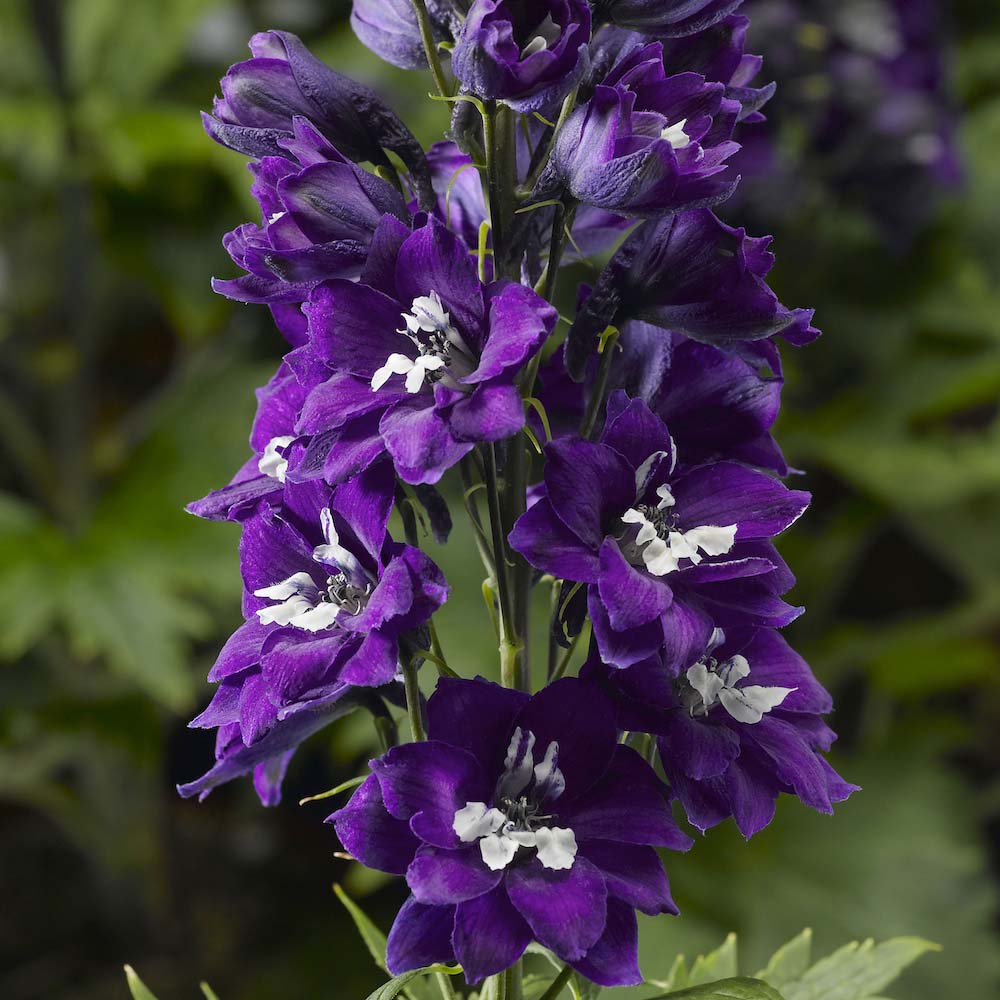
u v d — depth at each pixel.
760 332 0.65
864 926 1.21
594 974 0.63
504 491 0.66
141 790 1.37
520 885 0.63
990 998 1.18
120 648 1.19
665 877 0.63
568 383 0.67
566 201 0.65
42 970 1.36
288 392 0.66
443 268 0.63
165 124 1.29
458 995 0.69
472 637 1.18
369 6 0.67
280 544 0.66
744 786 0.64
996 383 1.32
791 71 1.17
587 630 0.92
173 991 1.34
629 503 0.64
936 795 1.33
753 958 1.17
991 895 1.25
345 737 1.12
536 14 0.63
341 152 0.66
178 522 1.31
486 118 0.64
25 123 1.25
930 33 1.19
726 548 0.63
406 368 0.63
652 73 0.64
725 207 1.18
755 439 0.66
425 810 0.63
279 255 0.64
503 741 0.64
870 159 1.20
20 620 1.19
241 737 0.66
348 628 0.64
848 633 1.37
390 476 0.64
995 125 1.53
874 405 1.37
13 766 1.34
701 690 0.64
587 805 0.64
